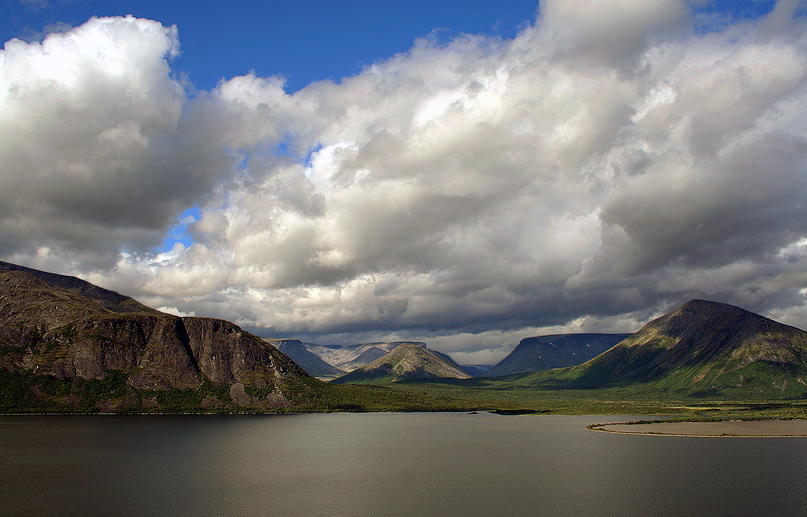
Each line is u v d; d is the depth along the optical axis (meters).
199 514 136.12
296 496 155.25
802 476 183.00
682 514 136.88
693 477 181.88
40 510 138.88
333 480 178.75
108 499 150.12
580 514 136.62
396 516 134.75
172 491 160.75
